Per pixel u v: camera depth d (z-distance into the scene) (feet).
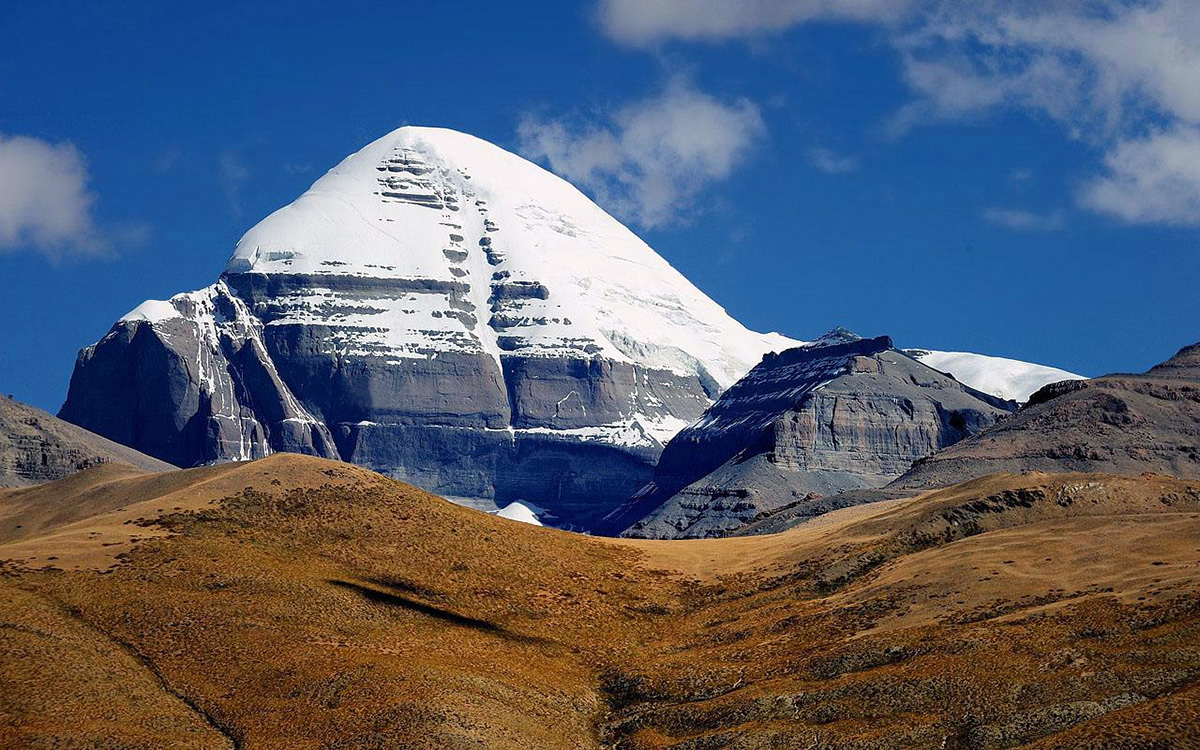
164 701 491.31
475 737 460.55
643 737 483.10
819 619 553.23
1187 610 451.12
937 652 473.26
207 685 504.84
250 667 516.73
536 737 478.18
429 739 454.81
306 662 519.60
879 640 500.74
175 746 457.27
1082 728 384.06
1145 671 422.00
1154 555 517.55
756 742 448.65
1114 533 552.41
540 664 551.59
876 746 426.51
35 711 468.34
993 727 418.10
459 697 488.02
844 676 481.87
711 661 537.65
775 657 523.29
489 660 544.62
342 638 549.54
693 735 475.31
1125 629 451.53
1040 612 484.33
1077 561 531.09
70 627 532.73
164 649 526.57
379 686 496.23
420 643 553.64
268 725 476.54
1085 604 479.00
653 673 533.96
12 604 542.98
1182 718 370.94
